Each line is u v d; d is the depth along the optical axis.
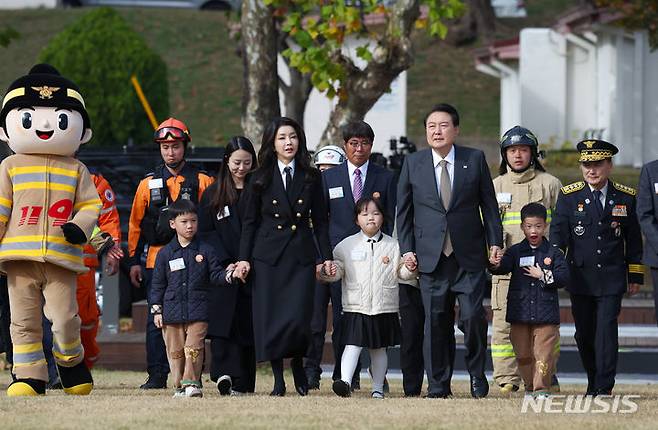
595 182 22.36
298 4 35.53
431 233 21.14
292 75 43.91
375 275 21.72
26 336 20.55
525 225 21.52
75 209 20.58
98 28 61.88
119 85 60.91
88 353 23.72
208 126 78.44
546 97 58.44
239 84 84.50
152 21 95.06
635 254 22.62
